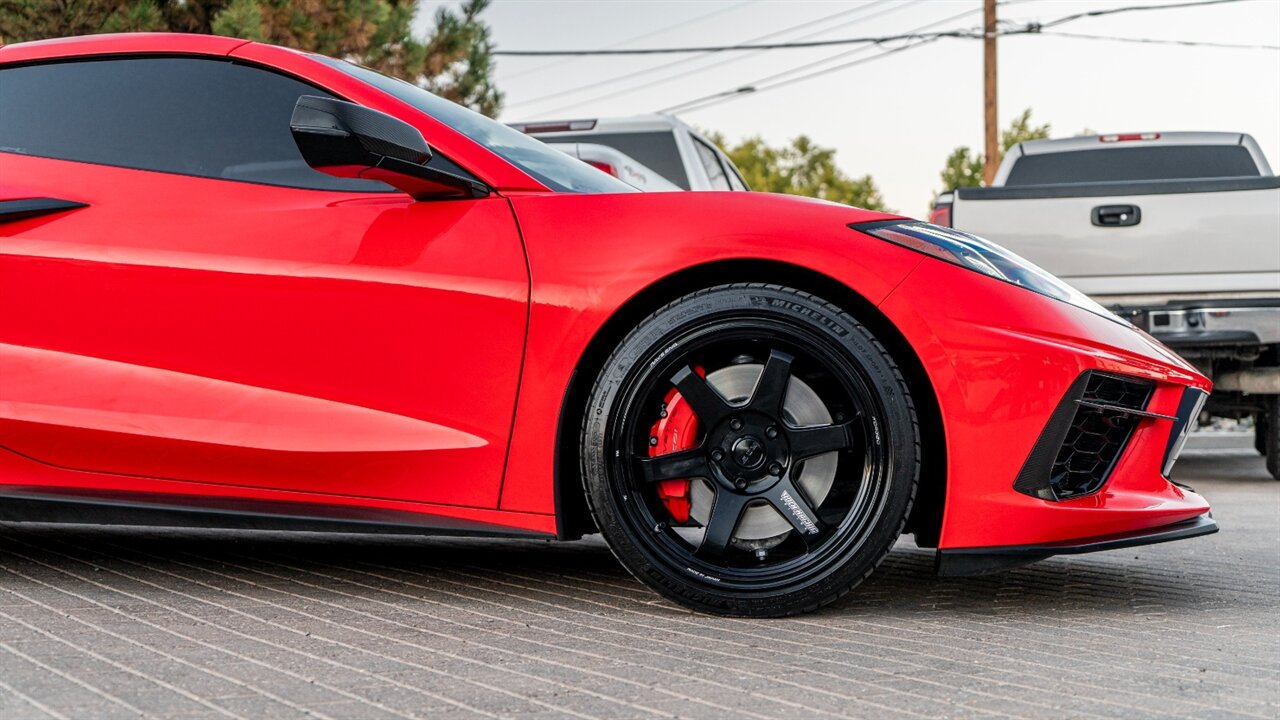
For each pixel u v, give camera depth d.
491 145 2.68
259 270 2.45
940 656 2.02
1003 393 2.23
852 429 2.29
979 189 6.00
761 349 2.35
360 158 2.27
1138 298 5.89
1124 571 2.98
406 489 2.41
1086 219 5.90
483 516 2.38
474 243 2.40
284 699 1.72
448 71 13.24
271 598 2.50
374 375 2.41
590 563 3.05
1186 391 2.44
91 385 2.54
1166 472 2.49
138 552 3.10
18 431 2.58
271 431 2.44
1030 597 2.60
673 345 2.30
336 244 2.45
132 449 2.53
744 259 2.29
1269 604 2.54
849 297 2.34
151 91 2.73
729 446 2.30
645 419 2.35
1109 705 1.73
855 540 2.27
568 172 2.76
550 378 2.33
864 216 2.39
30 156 2.70
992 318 2.26
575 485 2.42
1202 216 5.81
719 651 2.05
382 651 2.03
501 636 2.16
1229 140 7.57
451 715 1.66
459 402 2.37
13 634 2.12
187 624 2.22
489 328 2.35
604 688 1.81
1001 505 2.24
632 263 2.32
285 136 2.62
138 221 2.55
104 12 10.02
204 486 2.53
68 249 2.55
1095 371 2.27
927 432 2.33
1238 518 4.32
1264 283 5.78
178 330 2.49
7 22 9.77
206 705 1.68
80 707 1.67
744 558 2.36
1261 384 5.70
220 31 10.14
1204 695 1.78
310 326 2.42
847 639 2.15
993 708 1.71
